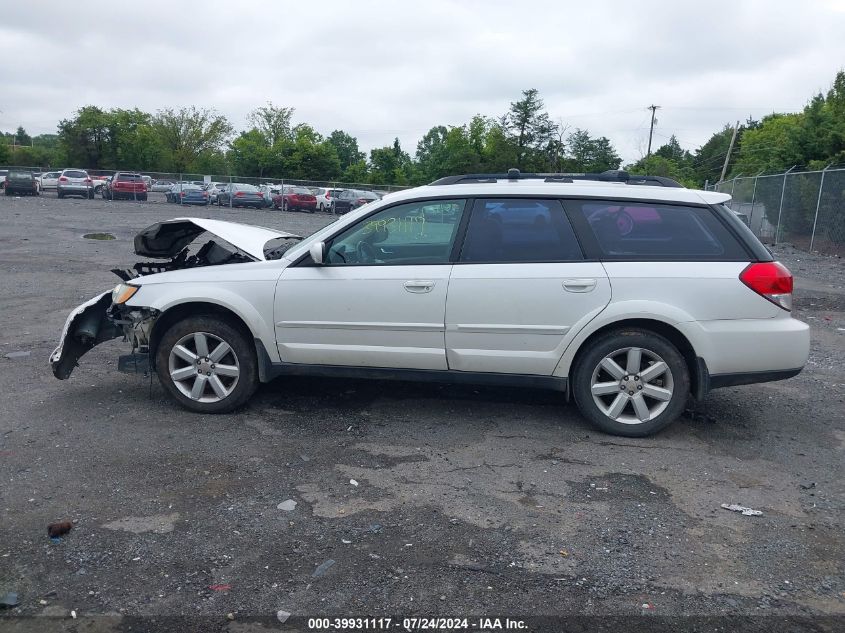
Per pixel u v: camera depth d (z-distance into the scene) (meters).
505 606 3.21
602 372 5.18
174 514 4.00
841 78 28.53
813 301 11.76
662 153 98.19
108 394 6.02
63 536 3.75
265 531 3.83
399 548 3.67
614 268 5.01
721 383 5.03
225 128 82.31
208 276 5.48
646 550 3.68
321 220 34.81
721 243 5.05
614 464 4.73
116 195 43.09
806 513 4.12
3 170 55.78
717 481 4.52
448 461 4.75
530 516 4.02
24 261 14.31
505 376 5.22
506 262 5.12
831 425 5.59
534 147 59.12
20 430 5.18
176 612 3.15
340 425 5.38
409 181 69.00
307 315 5.31
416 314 5.16
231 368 5.49
